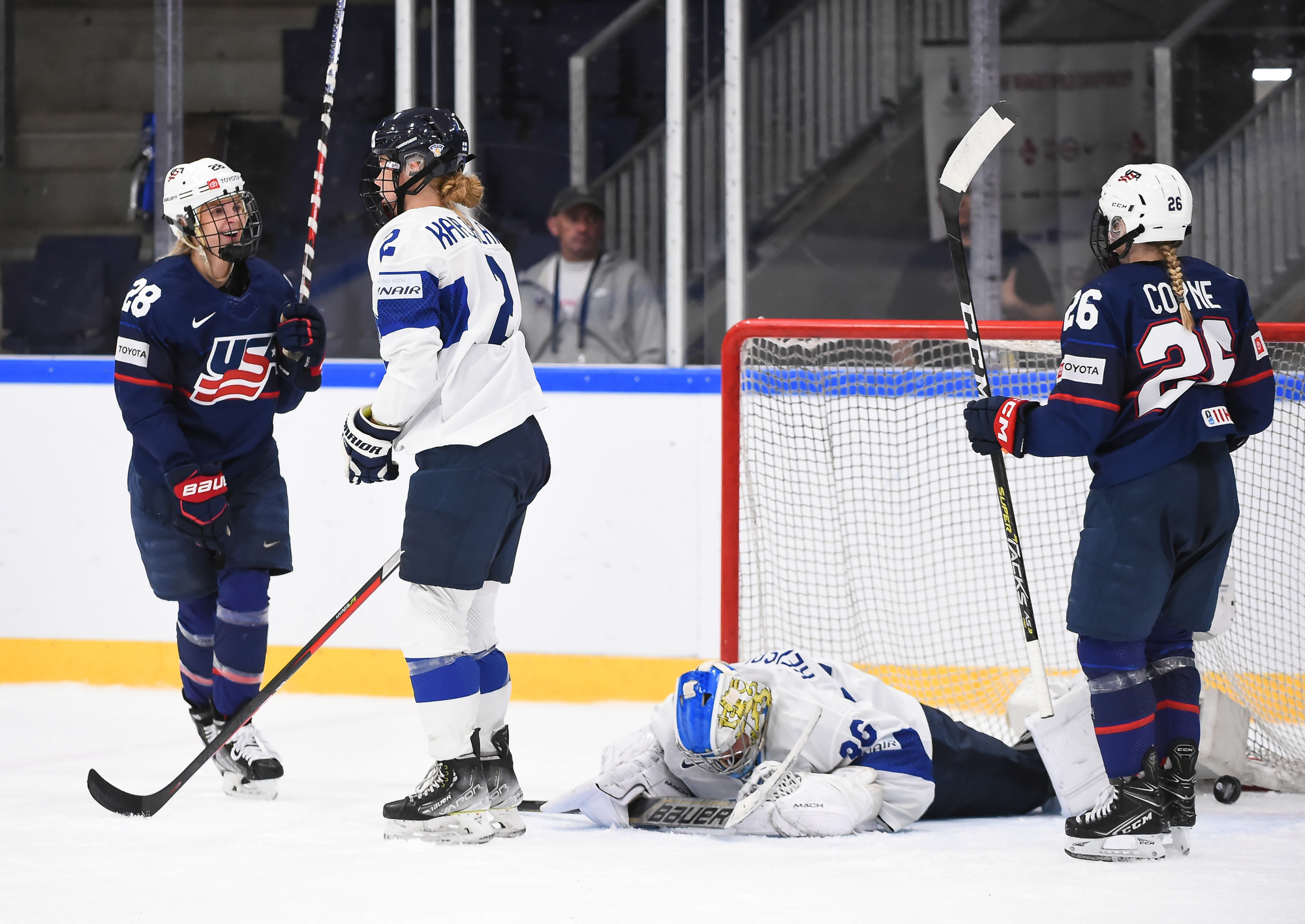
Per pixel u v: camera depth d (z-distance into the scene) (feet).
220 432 41.14
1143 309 32.04
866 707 36.04
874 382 54.29
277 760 40.81
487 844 33.78
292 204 66.95
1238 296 33.55
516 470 34.88
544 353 65.05
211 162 40.27
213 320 40.32
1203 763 39.73
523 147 64.85
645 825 35.83
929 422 54.90
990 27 62.49
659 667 60.75
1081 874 30.14
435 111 36.40
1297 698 49.88
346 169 66.39
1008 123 34.06
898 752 35.55
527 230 65.00
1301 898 27.91
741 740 34.35
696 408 60.39
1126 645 32.40
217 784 43.47
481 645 36.35
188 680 43.50
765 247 63.93
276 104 66.69
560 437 61.21
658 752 36.19
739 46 63.31
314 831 35.53
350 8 66.08
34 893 29.01
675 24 63.62
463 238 34.94
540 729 54.24
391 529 62.44
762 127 63.67
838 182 63.52
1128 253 33.42
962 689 55.31
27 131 67.97
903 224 63.41
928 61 62.85
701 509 60.44
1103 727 32.42
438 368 34.50
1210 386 32.55
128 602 64.23
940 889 28.84
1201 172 61.98
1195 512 32.19
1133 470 32.19
